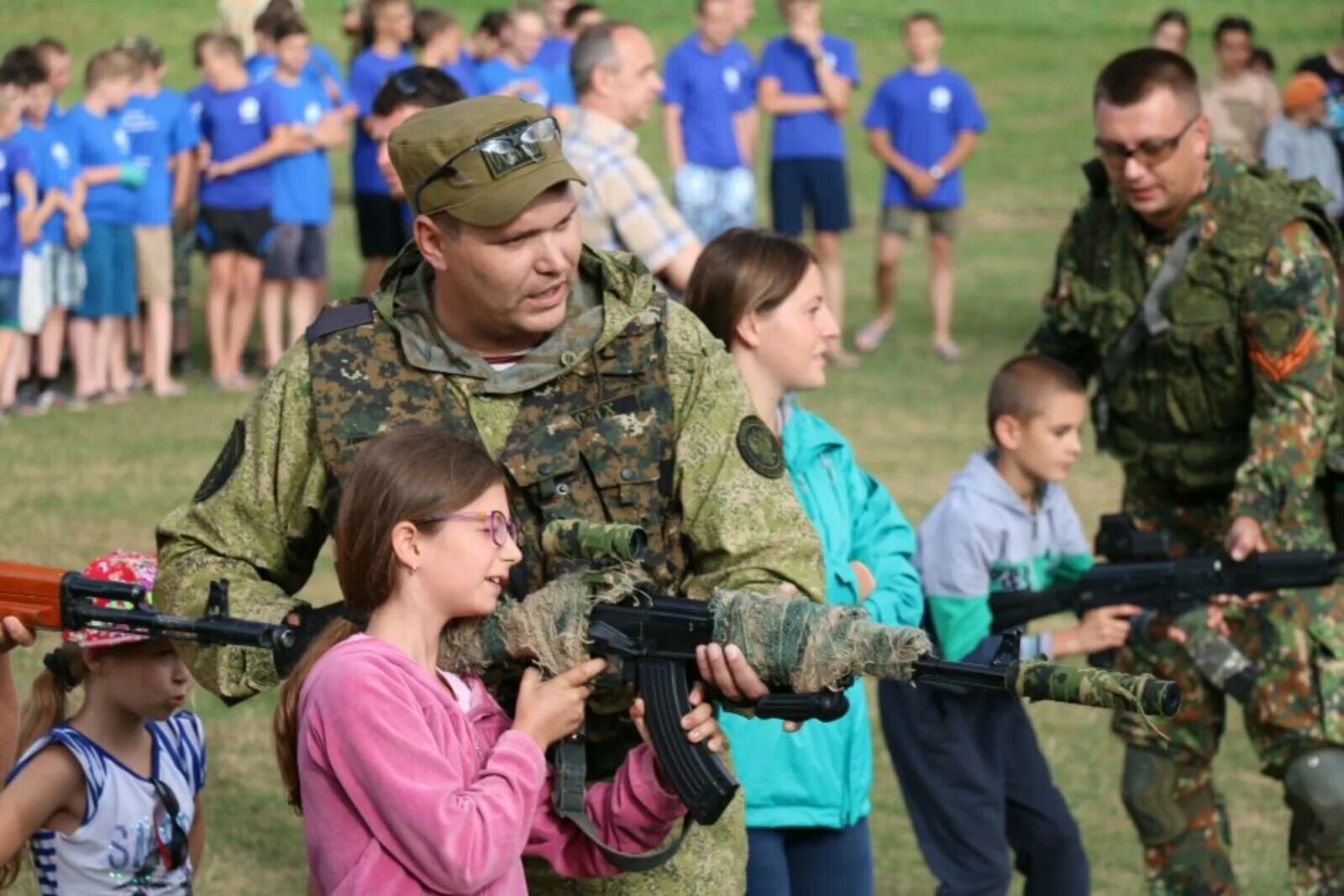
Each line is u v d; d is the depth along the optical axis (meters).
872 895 8.09
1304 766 9.66
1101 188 9.93
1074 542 9.76
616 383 6.38
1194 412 9.78
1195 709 9.81
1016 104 48.31
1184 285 9.57
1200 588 9.30
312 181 23.34
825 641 5.63
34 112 20.66
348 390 6.37
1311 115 24.06
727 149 25.12
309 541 6.57
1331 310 9.47
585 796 6.07
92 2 48.34
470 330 6.41
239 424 6.59
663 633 5.84
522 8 25.16
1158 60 9.39
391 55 23.41
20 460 18.84
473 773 5.65
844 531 8.40
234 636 5.90
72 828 6.97
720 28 25.09
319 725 5.46
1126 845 11.39
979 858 9.04
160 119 22.03
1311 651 9.66
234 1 25.78
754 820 7.74
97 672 6.96
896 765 9.18
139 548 15.80
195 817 7.43
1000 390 9.41
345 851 5.45
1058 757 12.77
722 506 6.34
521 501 6.29
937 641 9.31
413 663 5.59
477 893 5.47
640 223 11.84
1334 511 9.86
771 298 8.09
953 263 33.19
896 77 26.11
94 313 21.77
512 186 6.08
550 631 5.89
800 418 8.44
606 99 11.97
